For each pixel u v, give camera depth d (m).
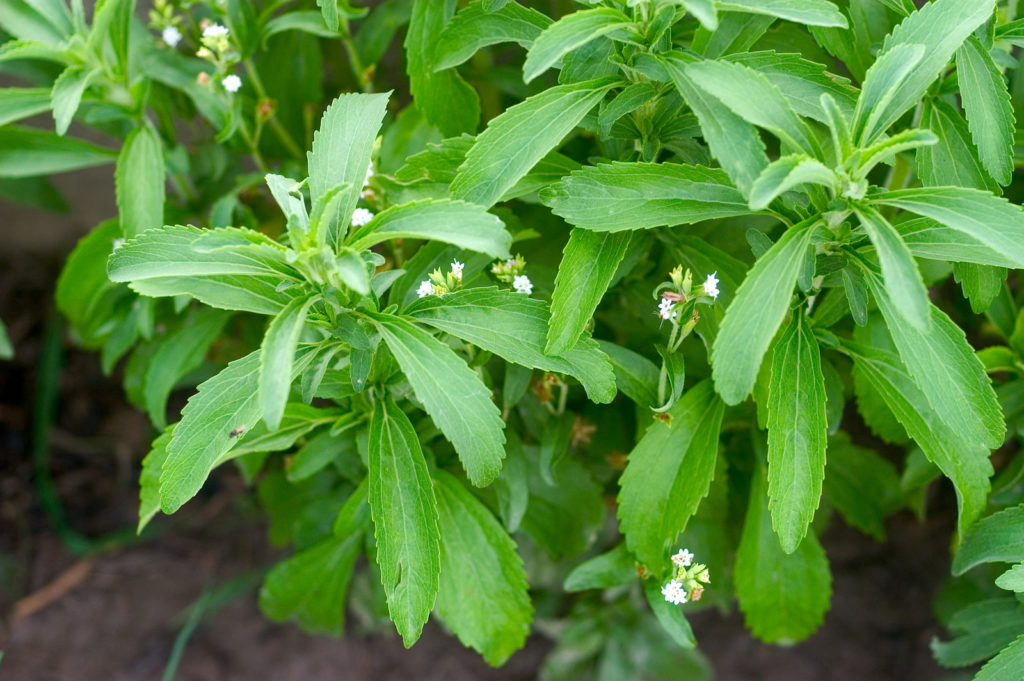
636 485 0.42
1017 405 0.45
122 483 0.62
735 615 0.58
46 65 0.50
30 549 0.59
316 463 0.44
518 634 0.44
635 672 0.53
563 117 0.39
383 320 0.39
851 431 0.56
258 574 0.56
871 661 0.56
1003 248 0.36
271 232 0.52
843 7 0.42
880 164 0.48
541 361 0.39
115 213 0.63
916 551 0.57
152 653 0.57
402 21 0.48
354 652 0.57
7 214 0.63
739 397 0.37
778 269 0.37
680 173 0.39
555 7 0.48
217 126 0.47
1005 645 0.44
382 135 0.48
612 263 0.39
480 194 0.39
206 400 0.38
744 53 0.39
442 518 0.43
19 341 0.65
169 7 0.47
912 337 0.38
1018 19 0.43
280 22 0.47
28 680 0.56
